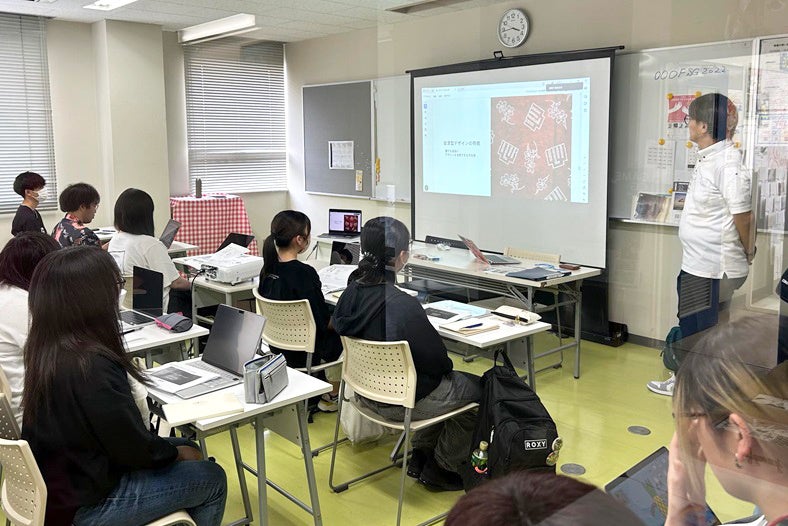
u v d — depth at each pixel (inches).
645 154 156.0
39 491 65.6
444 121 215.5
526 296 155.8
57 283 68.0
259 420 86.7
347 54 261.6
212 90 275.4
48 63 230.2
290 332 126.6
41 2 202.5
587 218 170.7
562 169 176.9
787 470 28.4
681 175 150.3
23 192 195.0
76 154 240.1
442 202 217.6
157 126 243.6
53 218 237.5
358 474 114.1
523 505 19.6
